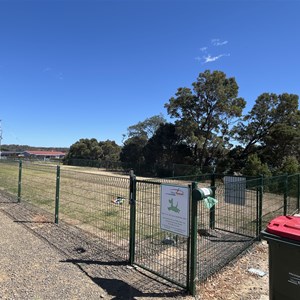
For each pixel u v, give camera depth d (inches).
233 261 203.5
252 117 1263.5
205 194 153.6
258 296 153.6
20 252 212.4
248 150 1294.3
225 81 1322.6
